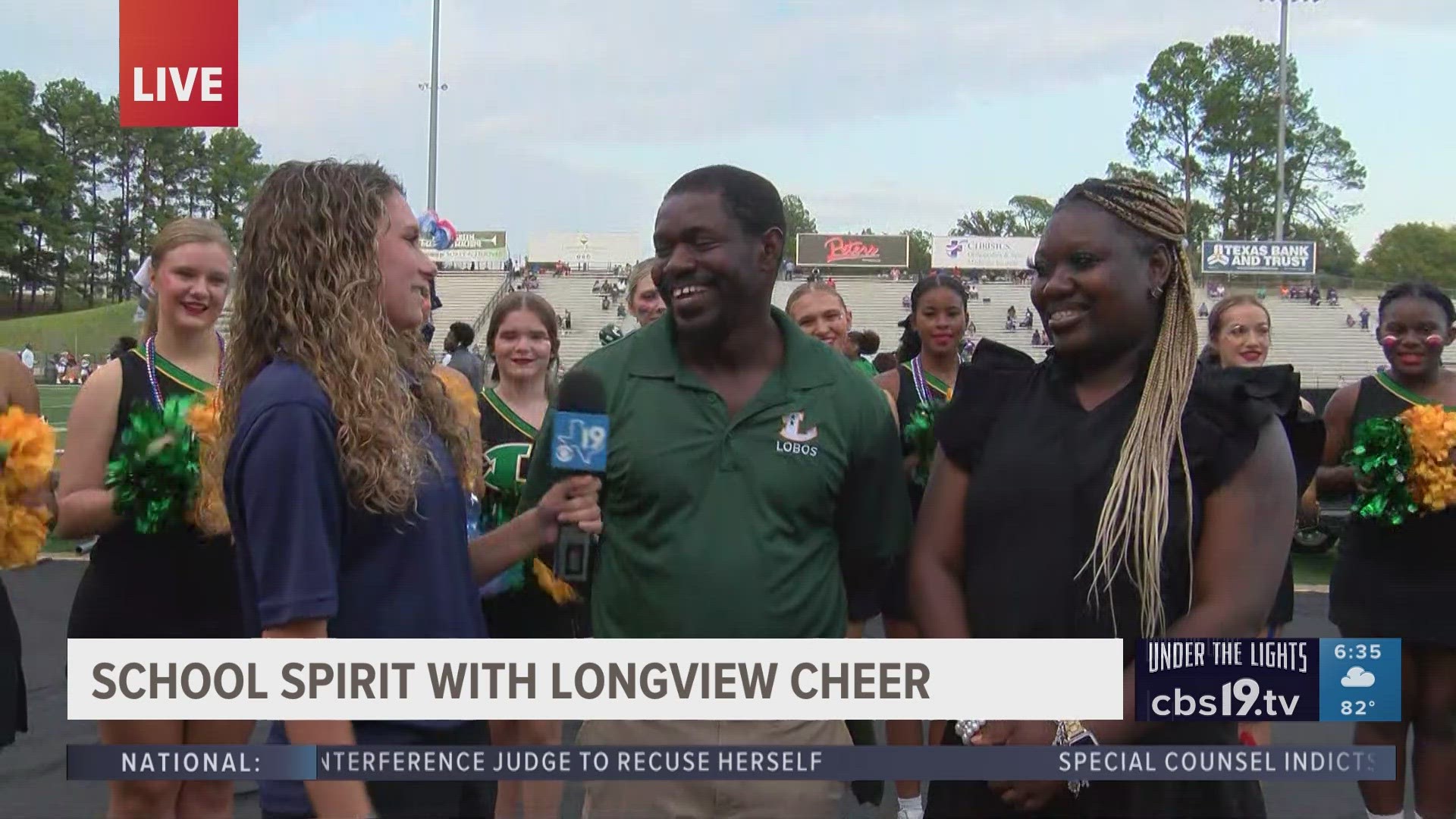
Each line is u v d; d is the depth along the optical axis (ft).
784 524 7.80
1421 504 12.22
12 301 230.68
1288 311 146.30
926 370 15.26
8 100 225.35
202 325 11.57
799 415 7.85
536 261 192.24
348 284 6.83
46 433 10.13
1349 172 243.19
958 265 186.50
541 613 12.25
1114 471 7.04
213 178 245.24
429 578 7.08
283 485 6.42
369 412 6.73
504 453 13.29
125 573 10.98
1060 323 7.30
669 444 7.78
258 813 13.56
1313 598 28.99
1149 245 7.25
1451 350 105.09
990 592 7.38
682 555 7.72
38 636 23.85
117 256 242.58
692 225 7.64
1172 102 240.32
